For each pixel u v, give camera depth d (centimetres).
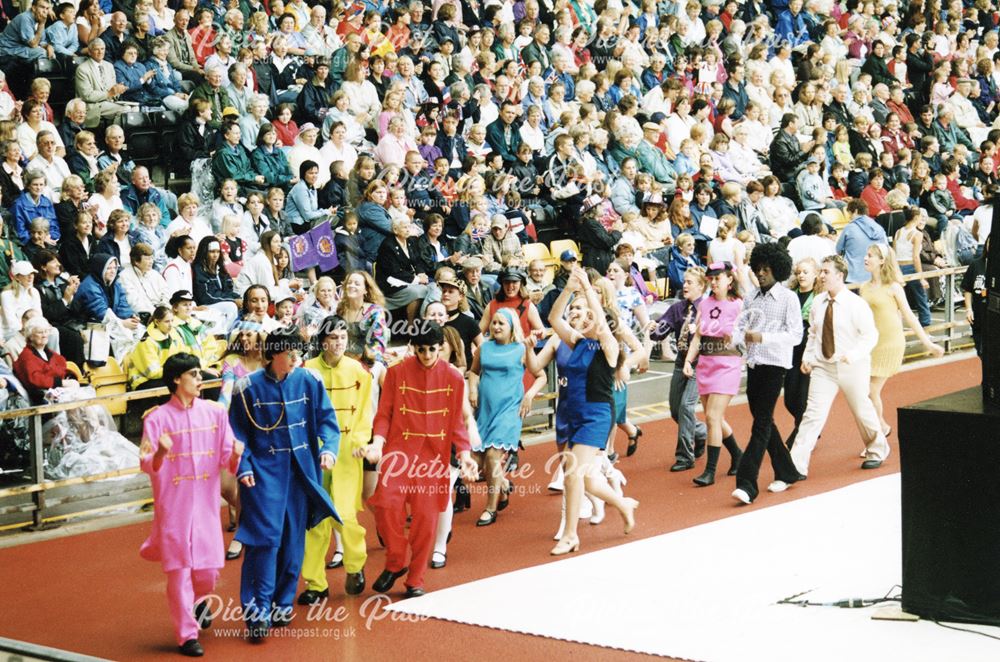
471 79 2577
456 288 1566
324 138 2314
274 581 1109
